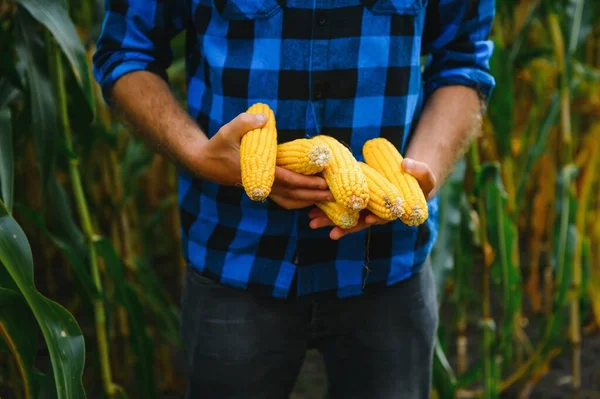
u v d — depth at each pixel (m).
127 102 1.27
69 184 2.96
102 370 1.81
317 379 2.57
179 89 2.55
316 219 1.14
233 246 1.31
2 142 1.45
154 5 1.29
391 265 1.33
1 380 2.15
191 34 1.35
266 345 1.34
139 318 1.90
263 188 1.03
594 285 2.88
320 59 1.21
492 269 2.11
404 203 1.08
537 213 2.84
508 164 2.45
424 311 1.40
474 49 1.36
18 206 1.69
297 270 1.30
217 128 1.28
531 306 3.10
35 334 1.29
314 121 1.24
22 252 1.21
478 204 2.15
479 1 1.33
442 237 1.97
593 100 2.57
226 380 1.36
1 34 1.61
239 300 1.33
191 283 1.40
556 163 2.83
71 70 1.75
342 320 1.37
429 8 1.34
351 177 1.04
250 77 1.22
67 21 1.47
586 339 2.86
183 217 1.39
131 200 2.64
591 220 2.87
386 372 1.40
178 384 2.57
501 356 2.17
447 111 1.31
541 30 2.56
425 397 1.47
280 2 1.19
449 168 1.28
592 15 2.27
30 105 1.58
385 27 1.22
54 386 1.29
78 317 2.80
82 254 1.76
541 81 2.54
